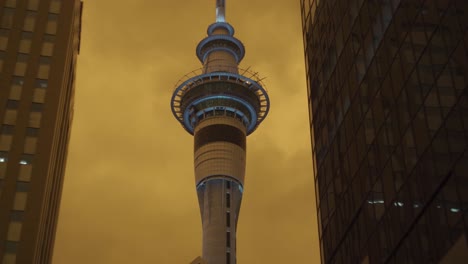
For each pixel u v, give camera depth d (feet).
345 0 235.20
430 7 169.07
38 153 353.51
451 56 155.94
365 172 199.11
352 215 206.49
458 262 143.84
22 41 389.60
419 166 164.96
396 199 175.73
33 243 327.26
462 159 146.20
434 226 154.92
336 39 240.94
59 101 373.81
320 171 245.86
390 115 185.57
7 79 374.43
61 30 398.62
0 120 360.69
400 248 170.81
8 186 340.80
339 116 228.84
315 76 264.93
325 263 229.86
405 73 179.01
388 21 194.49
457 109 150.71
